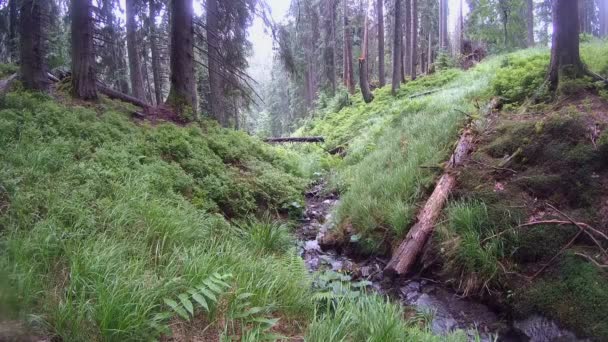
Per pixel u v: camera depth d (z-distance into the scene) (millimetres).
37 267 3104
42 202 4004
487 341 4246
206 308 3006
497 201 5496
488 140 6805
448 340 3613
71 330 2623
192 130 8922
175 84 10758
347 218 6977
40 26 8039
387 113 16047
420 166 6961
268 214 7500
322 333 3137
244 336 3100
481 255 4812
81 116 6996
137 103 10227
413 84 20922
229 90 15172
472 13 25391
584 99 6480
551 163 5605
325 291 4355
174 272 3586
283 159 10953
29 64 7816
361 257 6262
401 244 5695
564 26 7035
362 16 36844
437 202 5945
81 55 8617
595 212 4840
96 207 4262
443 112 9469
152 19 13781
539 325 4211
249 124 32906
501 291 4625
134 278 3213
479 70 15766
